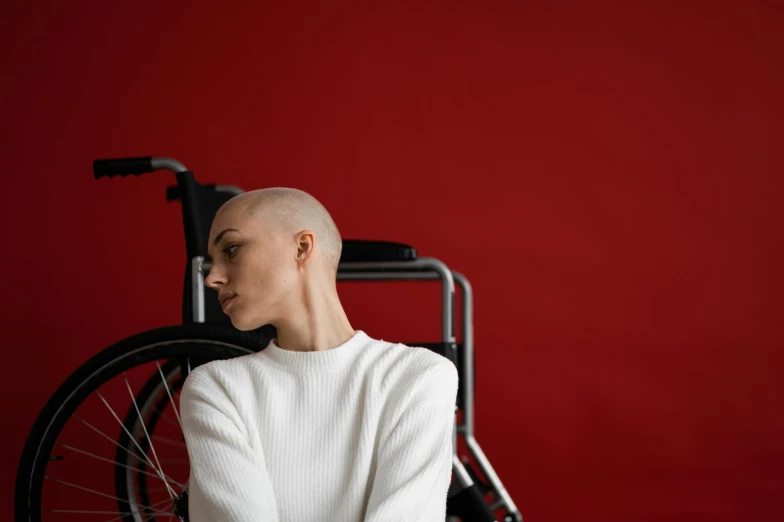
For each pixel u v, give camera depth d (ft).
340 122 9.99
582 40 10.01
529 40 10.01
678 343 9.87
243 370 3.39
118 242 9.78
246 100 9.98
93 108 9.90
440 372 3.29
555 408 9.86
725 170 9.92
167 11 9.99
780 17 9.90
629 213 9.93
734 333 9.86
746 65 9.93
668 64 9.97
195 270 5.98
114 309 9.75
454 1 10.02
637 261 9.92
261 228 3.32
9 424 9.54
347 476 3.15
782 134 9.89
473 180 9.97
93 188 9.81
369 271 6.33
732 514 9.44
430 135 9.99
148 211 9.81
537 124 9.98
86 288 9.75
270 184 9.97
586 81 9.99
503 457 9.81
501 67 10.01
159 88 9.96
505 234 9.95
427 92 10.00
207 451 3.18
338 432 3.20
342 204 9.98
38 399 9.62
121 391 9.46
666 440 9.80
